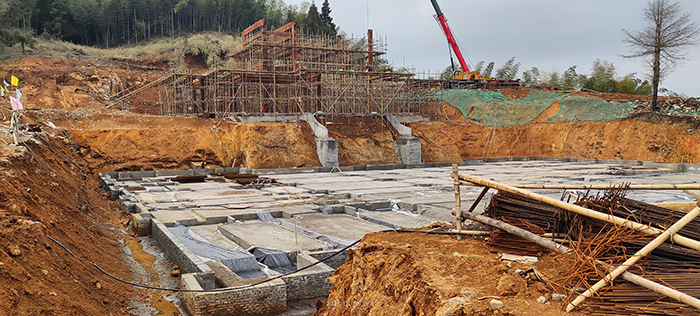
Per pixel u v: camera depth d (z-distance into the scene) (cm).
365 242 924
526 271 703
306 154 4219
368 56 5312
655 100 4703
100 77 5591
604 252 696
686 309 554
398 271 793
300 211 2159
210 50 7775
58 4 7925
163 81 5081
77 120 3844
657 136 4419
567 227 792
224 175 3612
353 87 4803
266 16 10625
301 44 5122
